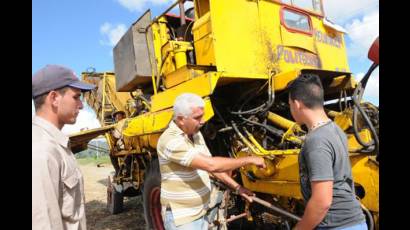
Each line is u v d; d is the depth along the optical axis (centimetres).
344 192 180
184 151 239
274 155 324
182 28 496
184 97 250
